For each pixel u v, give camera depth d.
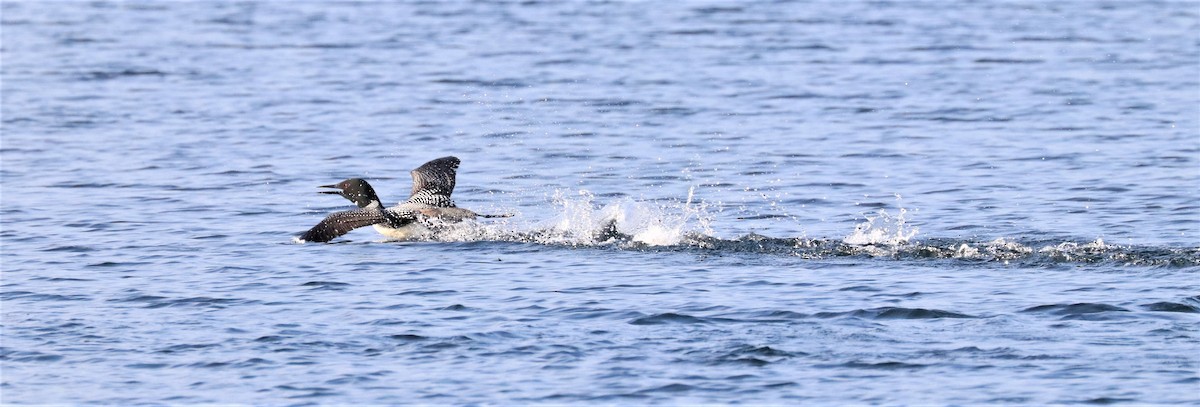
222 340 26.92
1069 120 59.12
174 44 87.38
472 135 56.94
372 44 87.00
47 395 24.08
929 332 26.67
